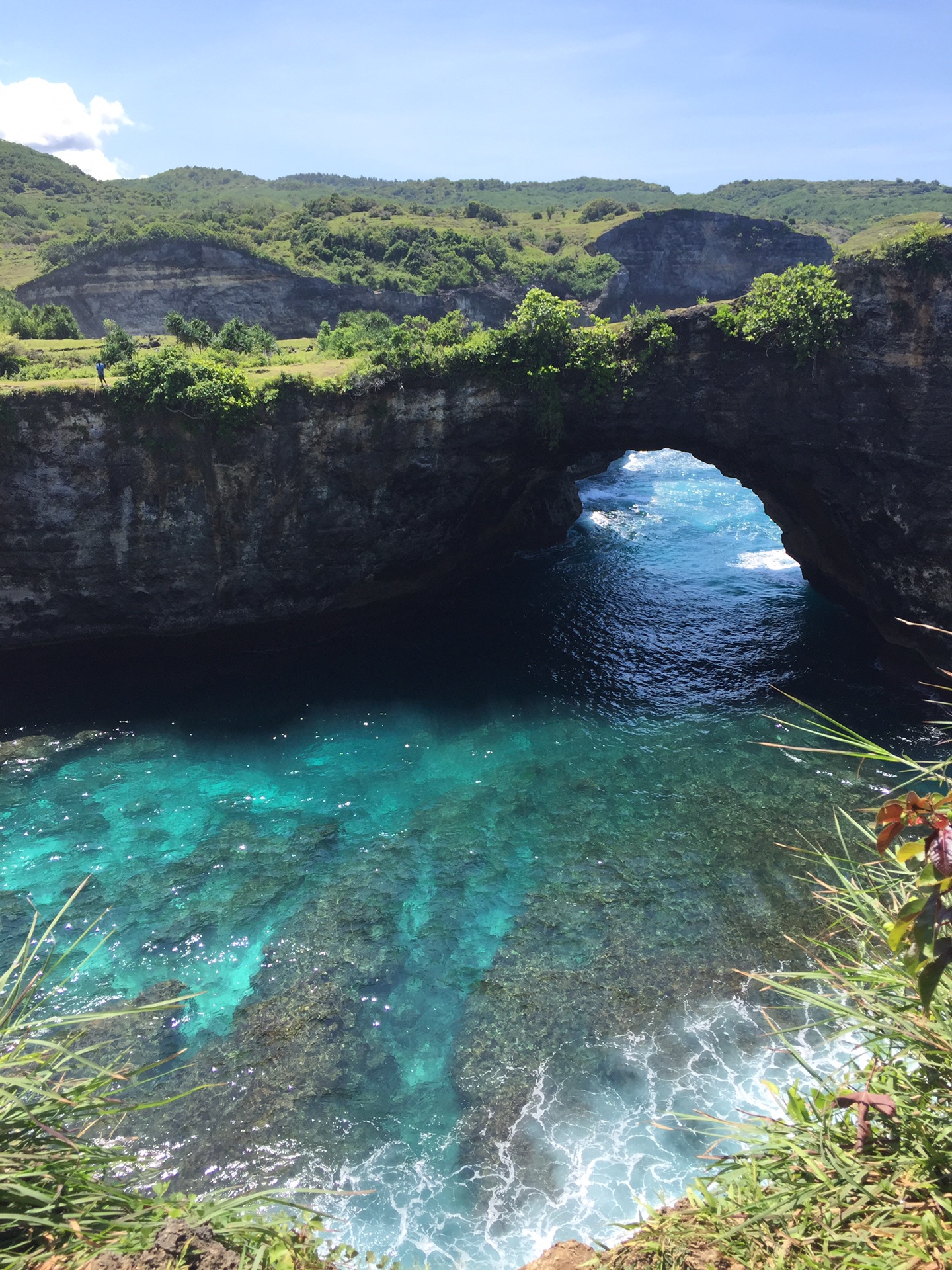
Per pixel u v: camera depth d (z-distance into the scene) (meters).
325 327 68.94
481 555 49.16
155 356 35.91
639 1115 18.42
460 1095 19.06
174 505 37.44
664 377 38.00
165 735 33.88
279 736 33.84
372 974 22.23
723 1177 5.26
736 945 22.81
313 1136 18.08
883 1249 4.22
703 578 49.12
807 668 37.94
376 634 43.50
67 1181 4.93
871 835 5.66
